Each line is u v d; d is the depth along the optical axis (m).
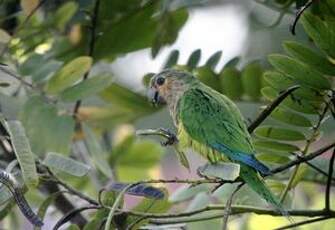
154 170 10.09
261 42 11.12
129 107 9.20
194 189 7.56
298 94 6.61
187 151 7.80
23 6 8.52
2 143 7.92
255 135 6.87
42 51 9.39
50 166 6.39
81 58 7.62
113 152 9.89
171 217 6.57
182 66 8.41
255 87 8.21
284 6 8.02
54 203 8.34
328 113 7.04
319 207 9.47
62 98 7.77
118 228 6.70
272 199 6.41
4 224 9.00
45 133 7.87
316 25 6.49
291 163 6.45
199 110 6.99
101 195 6.84
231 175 5.91
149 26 8.84
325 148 6.40
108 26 8.83
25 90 8.14
